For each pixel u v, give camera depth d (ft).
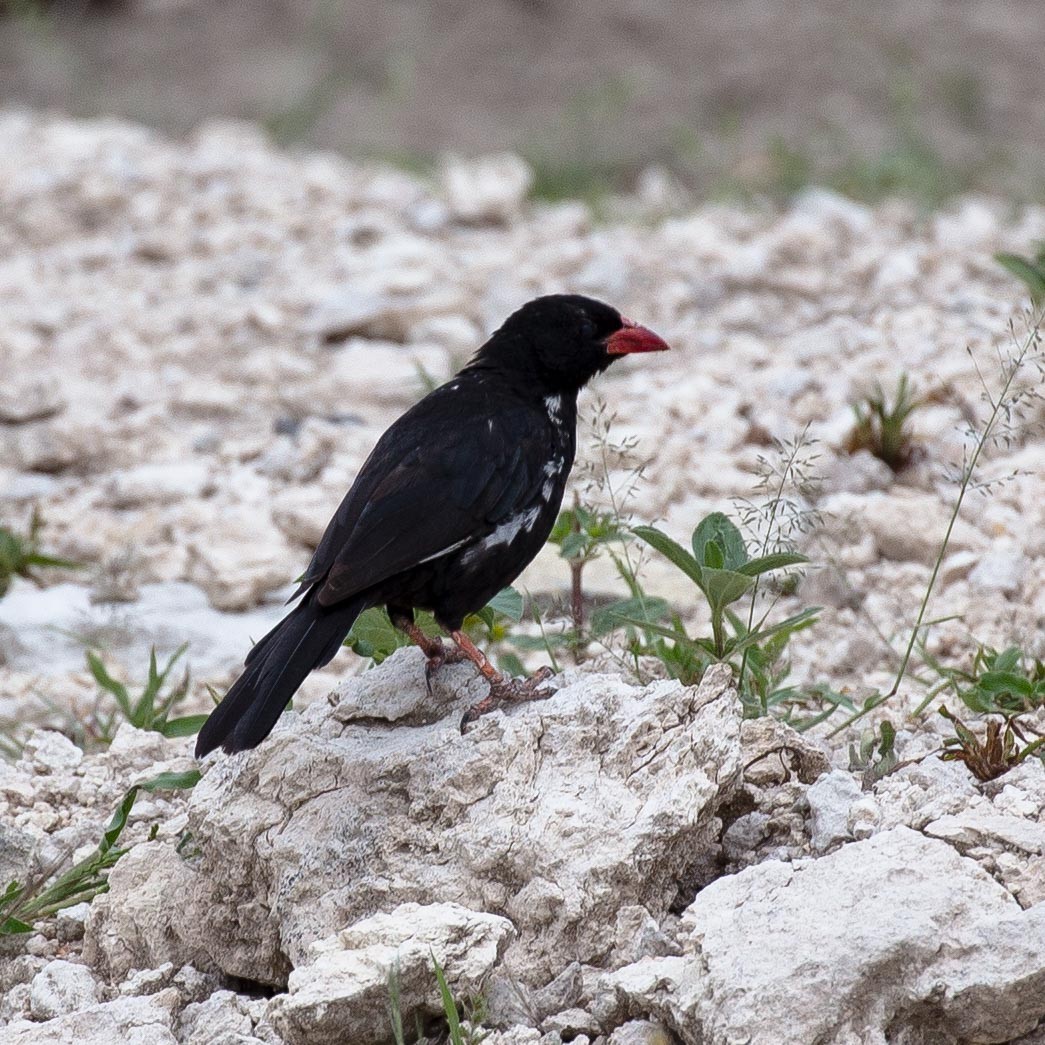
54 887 27.14
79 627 39.73
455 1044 21.52
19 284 61.11
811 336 50.47
